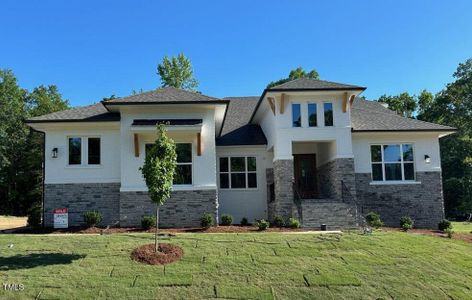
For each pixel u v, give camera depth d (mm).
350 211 20766
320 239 15914
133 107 20500
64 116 21500
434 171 23734
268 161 25172
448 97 48656
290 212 21484
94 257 13547
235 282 11898
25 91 60625
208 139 20672
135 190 19969
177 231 18047
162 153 14359
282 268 12914
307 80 23594
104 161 21266
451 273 13266
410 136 23906
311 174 26062
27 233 17922
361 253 14438
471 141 44875
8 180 50156
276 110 22266
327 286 11820
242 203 24859
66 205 20844
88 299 10758
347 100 22172
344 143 22078
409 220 20859
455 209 42844
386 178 23656
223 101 20406
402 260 14016
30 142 50125
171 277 12047
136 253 13812
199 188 20203
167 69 55875
